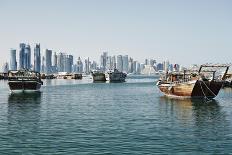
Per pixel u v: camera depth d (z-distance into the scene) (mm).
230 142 27500
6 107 56031
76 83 188375
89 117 43094
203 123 37469
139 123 37688
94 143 27281
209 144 26781
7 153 24297
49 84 172500
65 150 25062
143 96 84250
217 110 50500
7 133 31812
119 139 28750
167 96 78812
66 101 68938
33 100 70812
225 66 64688
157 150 24891
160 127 34812
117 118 42000
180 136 29953
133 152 24391
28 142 27828
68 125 36469
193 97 68062
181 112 48156
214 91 66188
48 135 30703
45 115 45281
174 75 78500
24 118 42250
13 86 87812
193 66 70688
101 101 69188
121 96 84750
